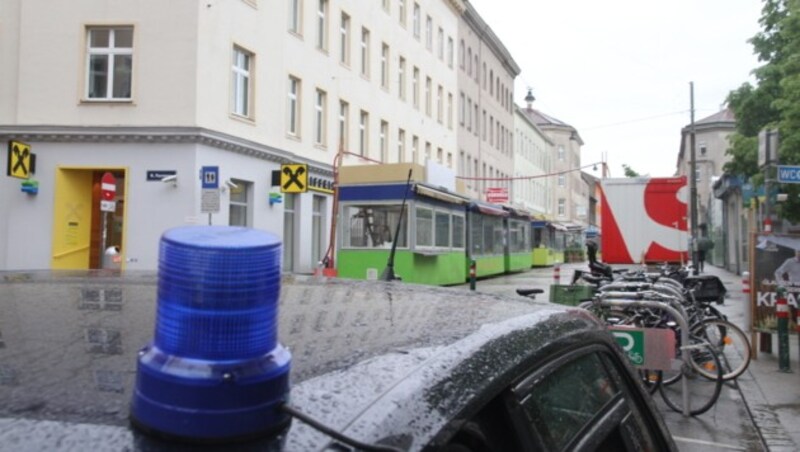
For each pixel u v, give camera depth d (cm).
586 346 211
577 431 180
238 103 2141
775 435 608
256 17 2184
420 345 150
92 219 1978
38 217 1903
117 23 1912
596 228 7206
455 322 179
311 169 2533
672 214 1556
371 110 3112
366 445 99
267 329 96
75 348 136
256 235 101
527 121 6725
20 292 205
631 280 994
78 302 189
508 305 221
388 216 1761
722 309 1645
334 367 129
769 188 1008
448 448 124
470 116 4797
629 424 220
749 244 973
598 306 770
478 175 4962
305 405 109
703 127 6781
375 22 3153
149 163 1900
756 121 2034
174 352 91
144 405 93
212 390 90
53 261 1895
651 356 689
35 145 1908
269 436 97
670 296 771
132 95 1905
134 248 1891
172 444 90
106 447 91
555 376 181
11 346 137
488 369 148
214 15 1970
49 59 1917
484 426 142
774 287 948
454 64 4384
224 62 2023
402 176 1731
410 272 1750
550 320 203
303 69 2505
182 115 1895
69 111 1911
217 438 91
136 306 185
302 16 2500
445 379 133
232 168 2067
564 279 2819
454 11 4384
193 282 90
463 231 2333
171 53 1900
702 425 654
